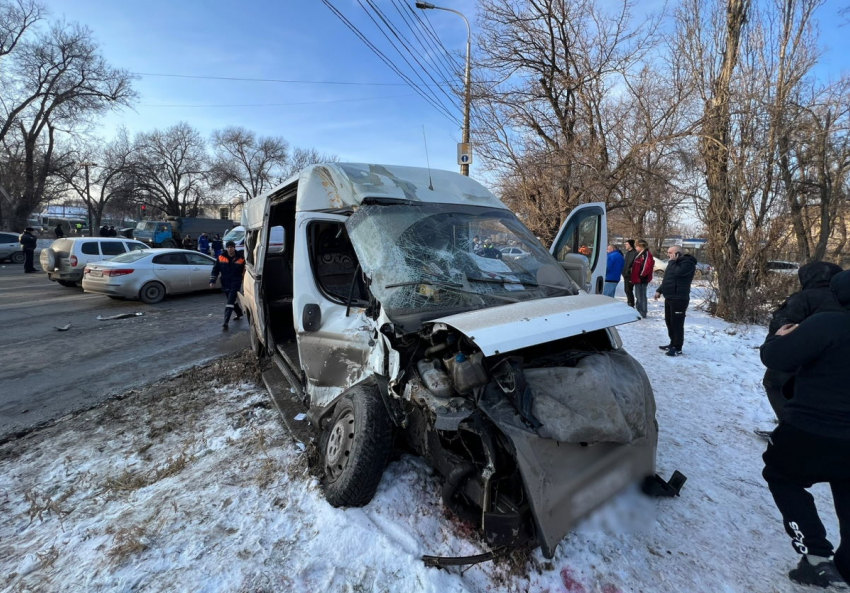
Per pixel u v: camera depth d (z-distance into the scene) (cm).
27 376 599
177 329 895
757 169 942
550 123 1396
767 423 438
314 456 345
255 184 6038
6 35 3177
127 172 4994
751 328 883
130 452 391
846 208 1245
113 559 256
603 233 504
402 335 269
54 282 1566
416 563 245
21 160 3581
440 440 260
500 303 301
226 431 420
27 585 242
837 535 284
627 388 254
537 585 237
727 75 991
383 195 356
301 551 257
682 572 246
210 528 280
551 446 231
